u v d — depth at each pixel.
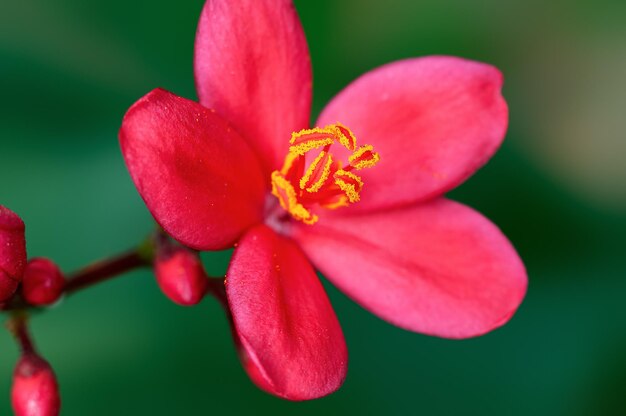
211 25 0.13
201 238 0.13
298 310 0.13
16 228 0.12
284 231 0.13
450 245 0.13
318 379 0.12
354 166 0.13
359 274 0.13
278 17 0.13
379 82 0.13
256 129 0.13
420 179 0.13
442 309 0.13
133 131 0.12
